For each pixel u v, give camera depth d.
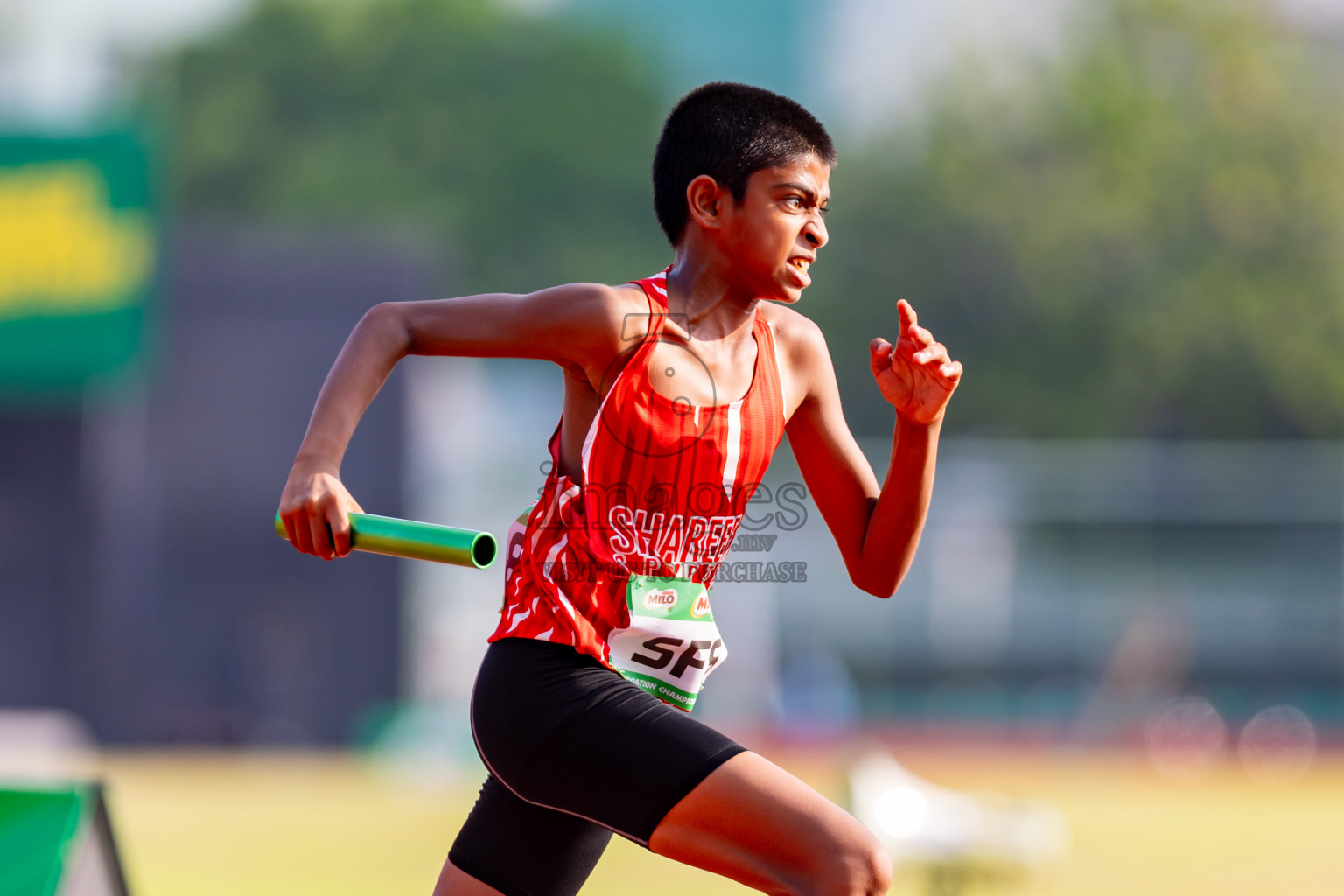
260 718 63.88
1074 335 101.12
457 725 59.81
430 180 125.94
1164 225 103.31
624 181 127.88
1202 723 61.09
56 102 87.62
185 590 64.50
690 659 8.45
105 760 56.94
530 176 126.56
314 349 65.62
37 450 61.12
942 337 102.88
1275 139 105.62
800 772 48.41
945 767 55.78
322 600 65.00
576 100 128.38
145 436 64.19
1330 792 47.47
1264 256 103.12
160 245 56.50
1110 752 61.44
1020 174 106.25
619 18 147.50
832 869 7.22
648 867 27.64
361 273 65.81
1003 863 21.47
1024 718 65.44
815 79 164.00
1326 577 66.00
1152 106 105.56
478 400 107.12
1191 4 108.62
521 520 8.75
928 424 8.68
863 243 105.00
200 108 127.56
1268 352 100.62
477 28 131.25
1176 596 66.44
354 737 64.38
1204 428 102.38
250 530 64.94
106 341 54.50
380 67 128.88
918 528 9.02
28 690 61.22
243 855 30.61
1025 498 67.50
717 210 8.30
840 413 9.33
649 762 7.61
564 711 7.89
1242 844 32.69
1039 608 66.62
